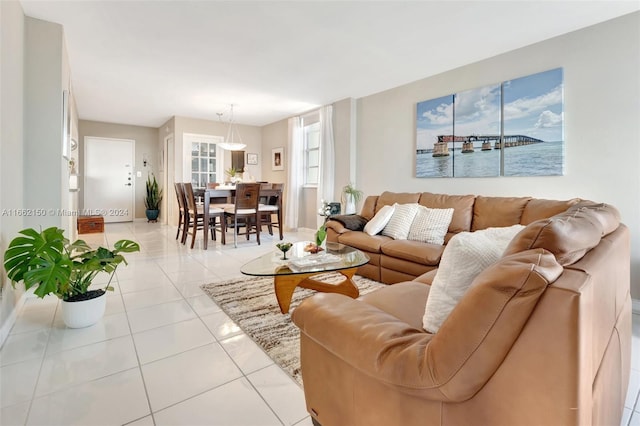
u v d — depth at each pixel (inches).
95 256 86.1
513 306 27.7
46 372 65.6
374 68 149.6
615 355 43.2
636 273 100.7
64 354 72.4
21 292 98.3
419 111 162.9
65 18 108.4
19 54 97.7
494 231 57.8
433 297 46.1
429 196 137.6
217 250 184.4
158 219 314.5
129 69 153.8
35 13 105.1
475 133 139.8
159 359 70.9
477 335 29.1
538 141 120.9
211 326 87.2
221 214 199.3
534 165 122.2
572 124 113.2
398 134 174.9
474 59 138.4
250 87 179.8
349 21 109.0
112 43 126.6
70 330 83.9
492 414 30.0
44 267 73.5
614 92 104.1
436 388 32.0
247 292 113.5
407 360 34.1
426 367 32.3
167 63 146.5
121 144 298.5
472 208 122.6
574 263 33.2
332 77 162.6
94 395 58.9
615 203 104.6
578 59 111.7
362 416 41.2
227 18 108.0
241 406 56.6
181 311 97.0
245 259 162.6
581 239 35.2
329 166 212.4
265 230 266.8
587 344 27.7
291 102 211.8
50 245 77.1
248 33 117.9
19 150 97.6
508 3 97.2
